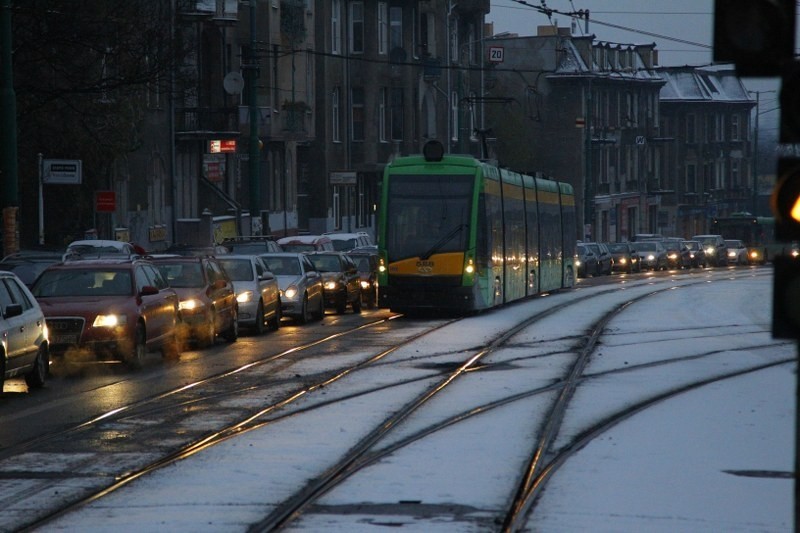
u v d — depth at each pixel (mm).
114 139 99250
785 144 16438
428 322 84000
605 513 26188
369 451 34125
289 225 164250
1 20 69500
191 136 134250
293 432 37438
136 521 25531
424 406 43219
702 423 39250
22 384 52094
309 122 162000
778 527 25156
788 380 50969
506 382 50188
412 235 86688
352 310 106438
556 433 37250
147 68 88438
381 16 186000
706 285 137250
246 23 146500
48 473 31266
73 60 87062
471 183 87000
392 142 188375
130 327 55656
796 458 16969
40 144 93625
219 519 25688
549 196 115688
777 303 16516
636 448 34562
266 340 73000
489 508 26719
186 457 33312
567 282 124250
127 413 42219
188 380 51969
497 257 92062
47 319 54938
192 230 133625
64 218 109375
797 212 16312
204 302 67250
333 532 24500
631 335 72688
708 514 26266
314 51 163250
